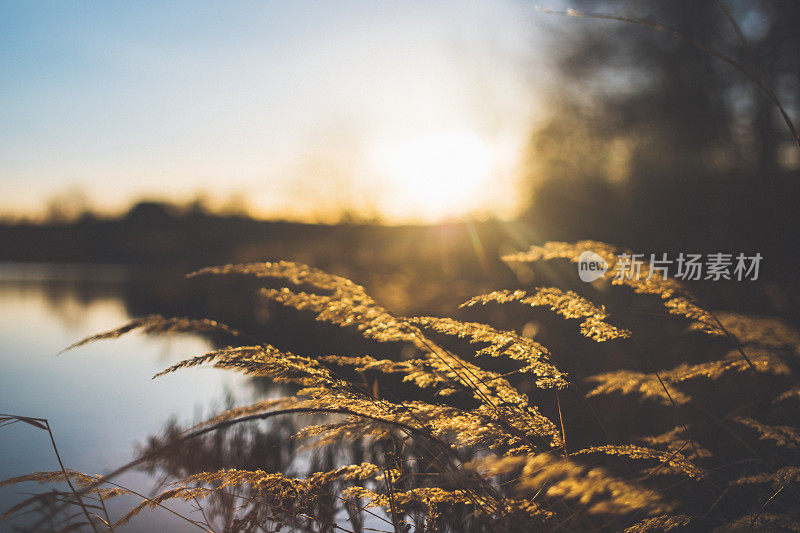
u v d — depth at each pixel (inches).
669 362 169.5
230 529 81.8
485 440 77.3
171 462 87.8
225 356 77.6
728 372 91.3
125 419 305.9
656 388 91.6
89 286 1766.7
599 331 88.0
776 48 446.6
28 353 578.9
